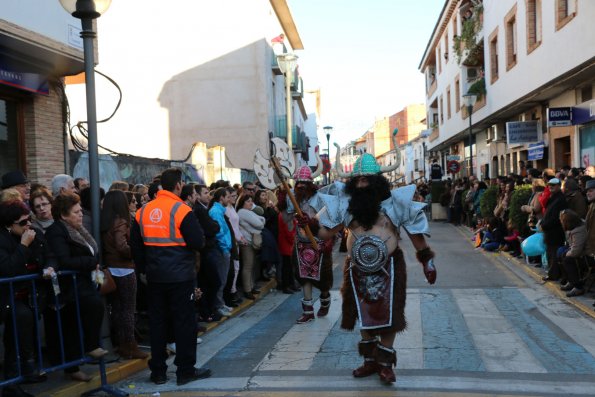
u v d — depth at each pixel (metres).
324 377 5.15
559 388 4.75
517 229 12.34
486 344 6.13
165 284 5.19
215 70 24.77
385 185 4.90
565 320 7.22
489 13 23.02
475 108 25.77
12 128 8.71
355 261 4.79
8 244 4.54
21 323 4.49
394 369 5.31
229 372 5.47
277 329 7.23
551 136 17.94
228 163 22.86
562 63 14.51
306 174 7.82
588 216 7.96
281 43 27.83
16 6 7.52
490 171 27.09
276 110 27.45
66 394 4.83
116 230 5.62
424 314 7.66
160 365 5.28
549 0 15.53
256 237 9.30
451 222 24.92
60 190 5.69
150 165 11.50
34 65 8.59
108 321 5.90
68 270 4.86
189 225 5.18
